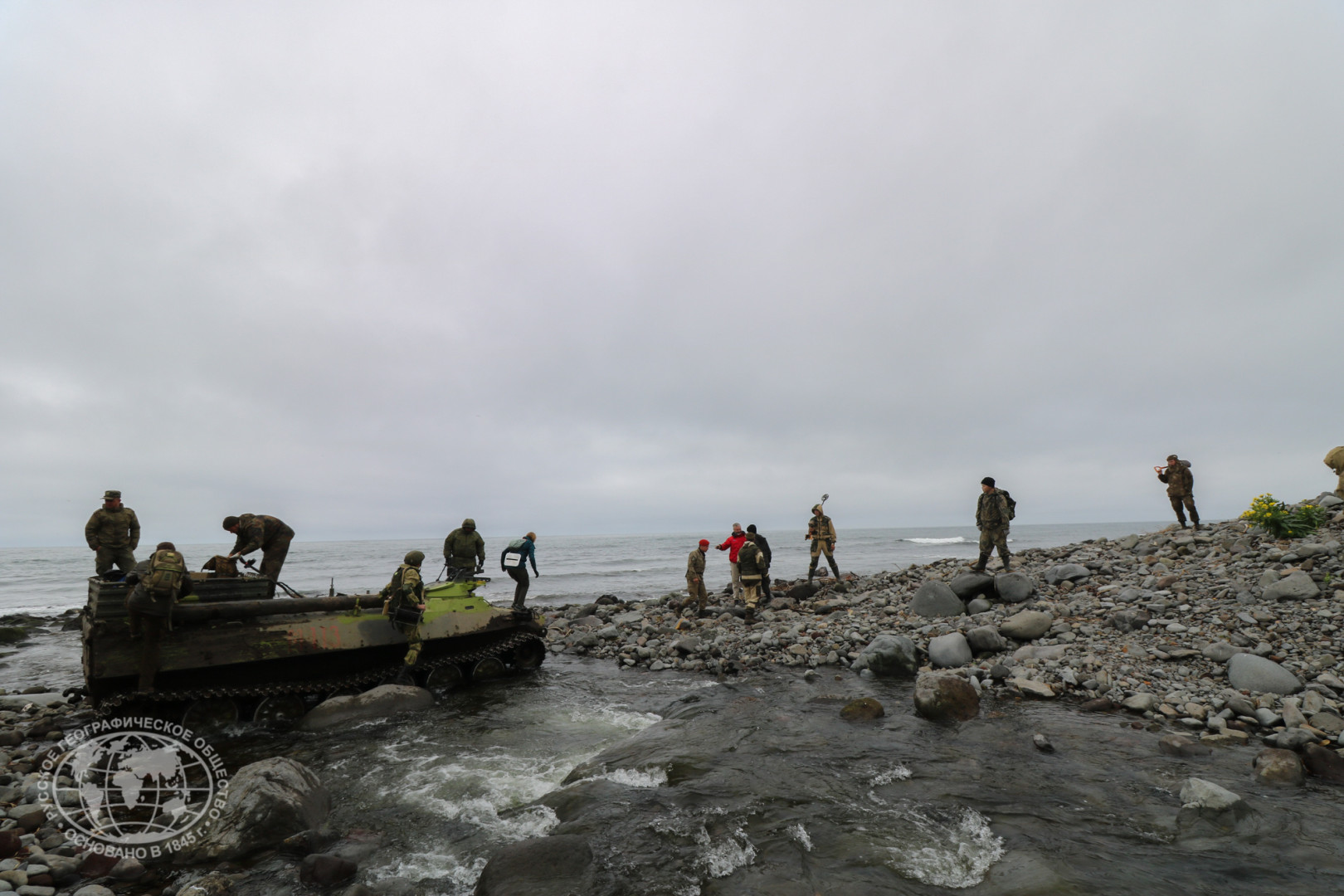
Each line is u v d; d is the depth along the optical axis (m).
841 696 8.98
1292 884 4.01
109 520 11.95
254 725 8.23
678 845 4.76
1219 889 3.97
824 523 18.11
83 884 4.27
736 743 7.04
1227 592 10.40
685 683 10.54
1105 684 8.36
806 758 6.52
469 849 4.87
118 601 7.71
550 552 66.38
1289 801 5.19
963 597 12.87
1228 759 6.15
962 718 7.73
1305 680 7.58
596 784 5.98
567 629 15.39
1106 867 4.25
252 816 4.89
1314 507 12.75
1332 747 6.23
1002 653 10.19
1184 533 14.76
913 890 4.08
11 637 16.14
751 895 4.05
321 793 5.58
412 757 7.00
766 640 12.21
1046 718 7.60
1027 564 15.28
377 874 4.48
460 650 10.52
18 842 4.64
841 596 16.25
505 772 6.51
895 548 63.53
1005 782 5.76
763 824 5.06
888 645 10.27
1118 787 5.59
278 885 4.28
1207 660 8.49
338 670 9.23
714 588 25.86
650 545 93.56
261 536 10.31
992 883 4.13
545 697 9.66
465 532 12.41
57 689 10.44
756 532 16.42
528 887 4.12
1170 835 4.72
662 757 6.62
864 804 5.40
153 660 7.67
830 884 4.17
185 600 8.40
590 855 4.55
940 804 5.36
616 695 9.76
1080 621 10.57
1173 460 15.95
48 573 44.62
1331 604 9.12
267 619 8.64
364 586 31.27
